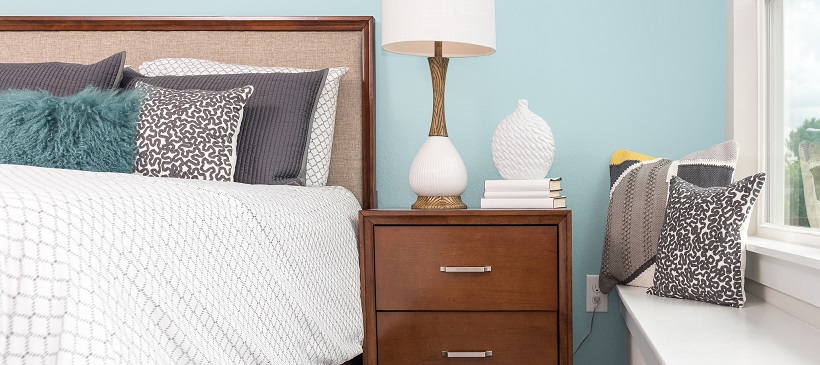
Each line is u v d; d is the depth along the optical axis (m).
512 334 2.00
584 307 2.52
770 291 1.82
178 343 1.09
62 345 0.86
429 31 2.03
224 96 2.02
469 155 2.54
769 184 2.18
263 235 1.44
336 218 1.94
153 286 1.07
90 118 1.85
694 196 1.88
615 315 2.50
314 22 2.50
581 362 2.52
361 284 2.03
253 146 2.12
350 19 2.49
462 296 2.00
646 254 2.09
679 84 2.46
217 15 2.56
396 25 2.07
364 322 2.02
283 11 2.56
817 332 1.50
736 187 1.78
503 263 1.99
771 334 1.49
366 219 2.03
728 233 1.77
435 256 2.01
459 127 2.54
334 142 2.49
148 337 1.02
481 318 2.00
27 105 1.83
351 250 2.00
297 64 2.51
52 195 0.97
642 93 2.47
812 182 1.78
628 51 2.47
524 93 2.51
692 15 2.45
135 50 2.51
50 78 2.15
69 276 0.90
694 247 1.83
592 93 2.49
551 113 2.51
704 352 1.34
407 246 2.01
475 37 2.07
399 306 2.02
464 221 2.00
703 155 2.07
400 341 2.02
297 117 2.17
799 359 1.28
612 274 2.22
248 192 1.53
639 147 2.48
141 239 1.07
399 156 2.56
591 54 2.49
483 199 2.11
